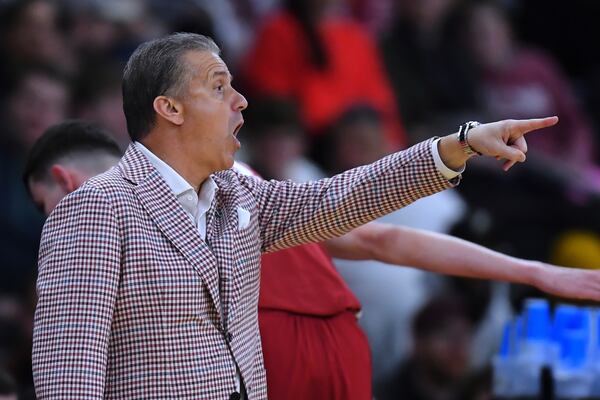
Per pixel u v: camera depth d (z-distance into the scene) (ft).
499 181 66.28
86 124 32.17
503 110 74.13
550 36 84.48
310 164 61.82
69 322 23.75
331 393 31.76
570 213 65.87
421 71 71.20
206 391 24.43
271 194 27.14
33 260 56.39
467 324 52.06
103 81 58.18
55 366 23.58
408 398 52.44
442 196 59.16
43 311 24.07
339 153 62.08
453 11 73.92
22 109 56.95
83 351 23.61
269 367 31.14
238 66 67.21
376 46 70.44
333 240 32.60
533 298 44.93
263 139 58.95
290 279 31.81
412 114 69.72
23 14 59.26
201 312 24.72
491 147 25.17
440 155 25.85
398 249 31.91
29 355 49.44
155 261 24.43
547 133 75.10
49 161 31.53
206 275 24.79
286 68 65.67
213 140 25.63
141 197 24.97
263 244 27.12
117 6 63.26
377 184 26.30
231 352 25.07
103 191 24.58
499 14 75.36
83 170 31.32
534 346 36.29
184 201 25.59
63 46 60.39
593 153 78.13
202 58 25.68
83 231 24.21
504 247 56.34
